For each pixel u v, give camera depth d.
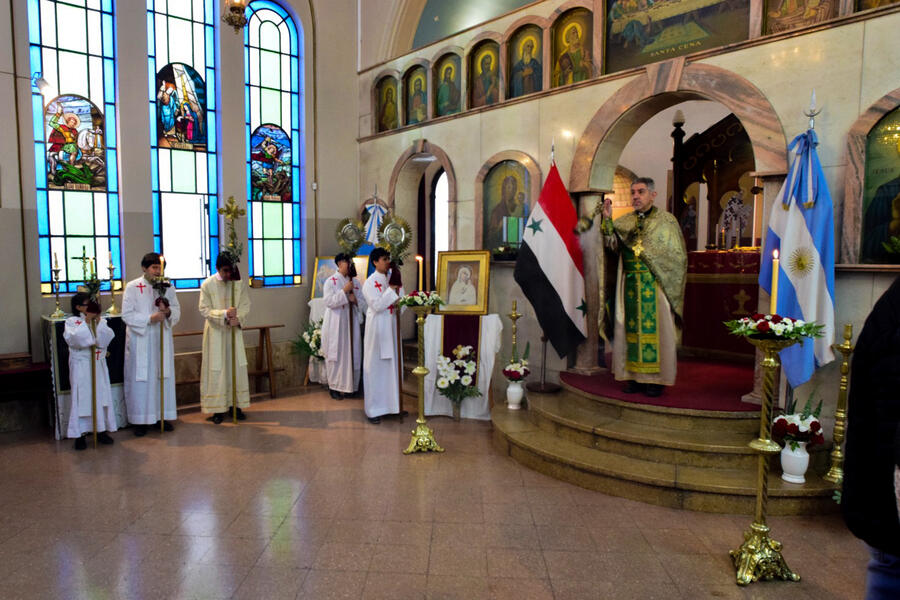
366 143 8.98
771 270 4.66
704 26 5.18
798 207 4.45
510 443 5.48
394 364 6.67
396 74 8.30
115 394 6.26
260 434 6.21
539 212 6.10
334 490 4.71
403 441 5.97
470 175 7.25
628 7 5.70
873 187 4.32
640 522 4.14
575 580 3.42
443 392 6.70
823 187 4.34
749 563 3.41
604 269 5.62
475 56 7.24
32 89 6.47
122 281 7.19
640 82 5.56
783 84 4.70
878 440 1.75
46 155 6.63
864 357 1.84
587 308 6.26
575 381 5.97
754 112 4.84
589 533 3.98
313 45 8.65
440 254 7.03
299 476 5.02
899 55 4.16
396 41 8.82
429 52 7.73
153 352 6.22
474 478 4.97
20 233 6.39
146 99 7.26
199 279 7.87
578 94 6.09
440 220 9.34
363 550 3.76
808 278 4.39
